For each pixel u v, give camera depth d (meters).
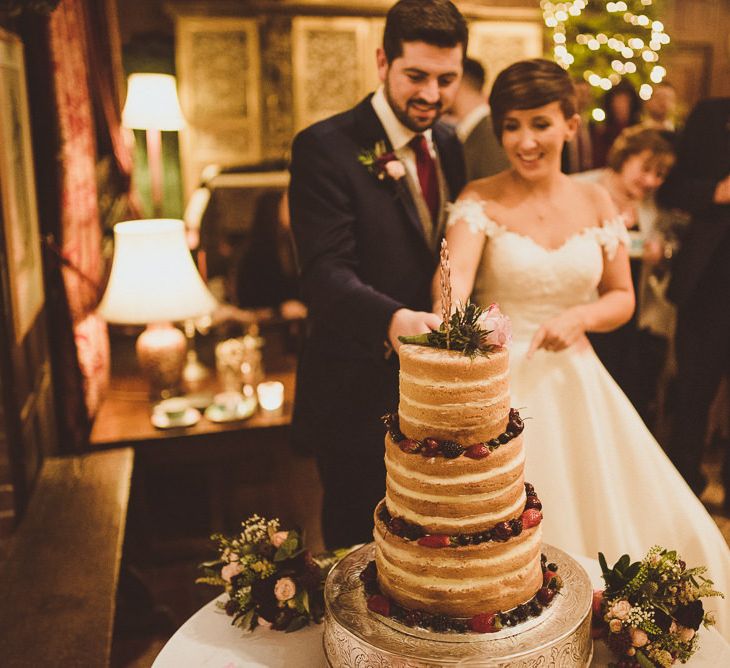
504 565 1.32
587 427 2.16
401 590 1.36
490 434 1.31
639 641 1.43
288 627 1.55
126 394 3.73
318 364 2.31
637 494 2.17
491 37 6.33
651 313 3.96
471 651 1.26
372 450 2.24
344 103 6.24
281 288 4.94
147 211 6.01
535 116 2.05
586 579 1.48
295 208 2.19
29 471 2.87
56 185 3.19
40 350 3.20
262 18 5.98
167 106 4.45
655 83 5.58
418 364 1.30
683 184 3.56
